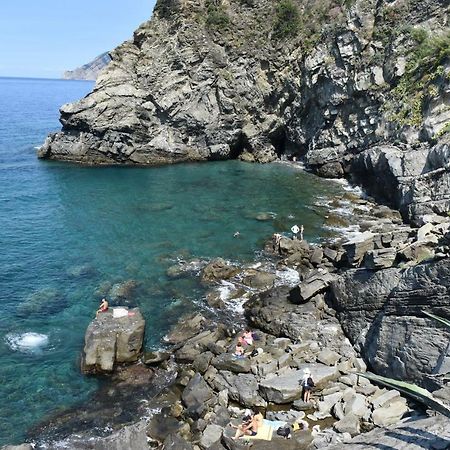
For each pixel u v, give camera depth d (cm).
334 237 3706
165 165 6631
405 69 4809
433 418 1348
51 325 2561
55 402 1994
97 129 6569
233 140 6875
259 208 4522
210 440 1691
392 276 2084
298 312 2522
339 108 5722
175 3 6725
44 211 4497
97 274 3161
